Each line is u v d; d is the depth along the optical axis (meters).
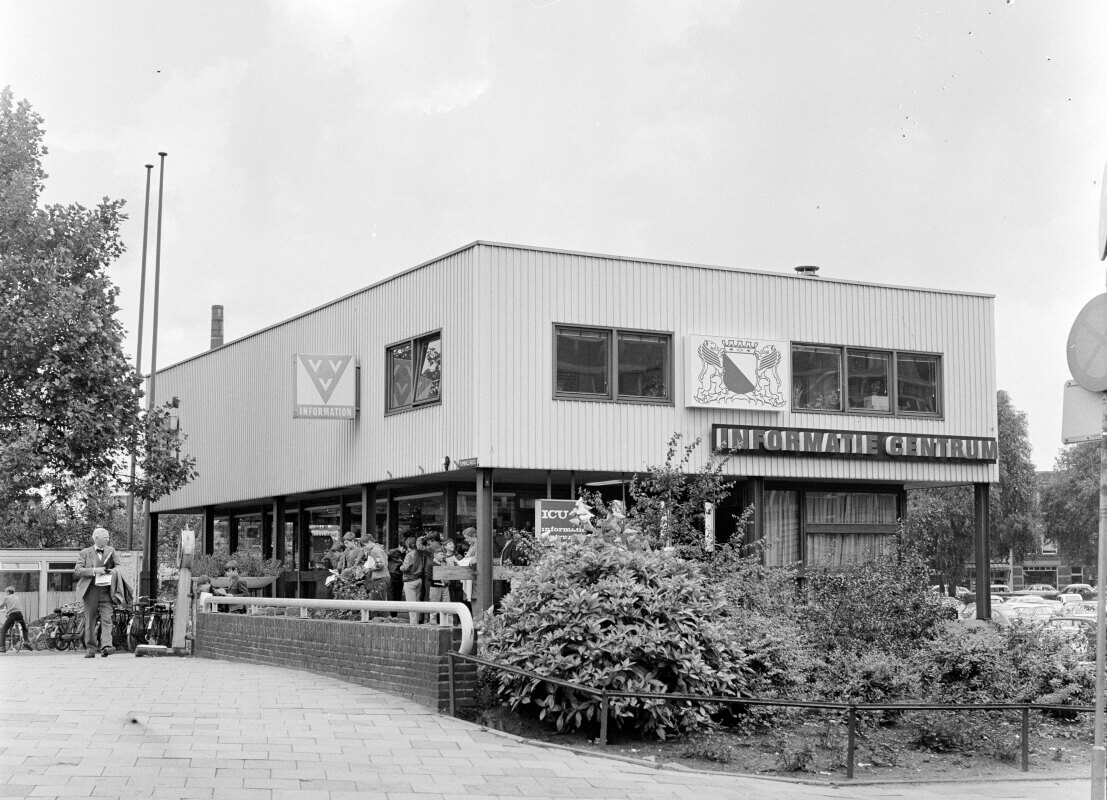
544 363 22.77
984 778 11.35
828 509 26.95
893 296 26.70
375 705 13.34
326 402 25.78
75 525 41.31
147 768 9.46
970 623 16.88
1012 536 61.72
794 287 25.58
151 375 40.03
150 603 24.48
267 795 8.78
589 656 12.30
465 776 9.95
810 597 16.61
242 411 32.44
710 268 24.62
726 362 24.48
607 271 23.55
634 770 10.77
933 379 27.12
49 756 9.76
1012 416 62.75
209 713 12.45
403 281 24.77
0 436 28.41
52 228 29.86
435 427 23.34
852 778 11.05
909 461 26.47
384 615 19.55
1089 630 17.09
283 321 30.12
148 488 30.42
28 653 22.69
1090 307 8.68
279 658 17.53
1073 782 11.26
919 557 17.20
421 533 26.20
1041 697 14.31
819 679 13.88
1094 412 8.71
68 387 28.58
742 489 26.28
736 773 11.05
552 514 22.06
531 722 12.67
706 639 12.85
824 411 25.69
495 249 22.52
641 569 13.23
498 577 23.03
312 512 31.14
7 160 30.52
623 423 23.45
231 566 26.55
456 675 13.09
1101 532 8.55
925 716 12.91
